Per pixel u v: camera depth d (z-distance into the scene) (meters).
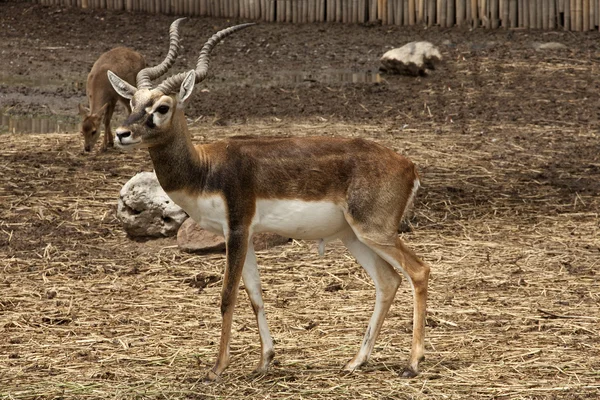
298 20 36.19
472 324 10.64
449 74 27.72
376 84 26.56
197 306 11.37
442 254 13.28
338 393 8.73
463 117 22.58
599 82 26.25
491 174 17.59
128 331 10.55
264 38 33.56
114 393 8.82
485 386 8.88
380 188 8.91
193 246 13.45
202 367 9.48
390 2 35.22
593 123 21.92
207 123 21.89
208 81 27.39
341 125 21.62
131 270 12.73
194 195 8.98
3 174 17.44
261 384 9.00
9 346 10.09
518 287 11.93
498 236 14.12
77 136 20.94
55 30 34.84
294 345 10.05
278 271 12.64
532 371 9.26
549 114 22.81
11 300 11.54
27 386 8.98
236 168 8.91
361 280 12.24
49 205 15.65
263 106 23.91
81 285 12.15
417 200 15.88
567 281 12.16
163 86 8.92
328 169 8.93
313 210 8.97
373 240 8.96
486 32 33.56
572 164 18.41
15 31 34.66
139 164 18.47
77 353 9.88
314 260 13.09
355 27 35.16
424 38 33.12
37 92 25.89
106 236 14.33
